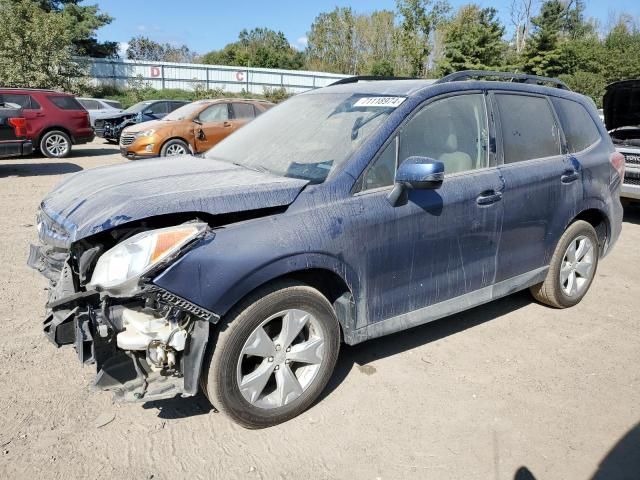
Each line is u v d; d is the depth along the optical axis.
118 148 17.38
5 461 2.60
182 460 2.67
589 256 4.64
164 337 2.52
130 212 2.55
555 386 3.43
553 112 4.30
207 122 12.94
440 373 3.54
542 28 40.03
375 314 3.22
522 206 3.87
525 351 3.88
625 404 3.25
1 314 4.16
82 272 2.63
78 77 28.58
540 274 4.26
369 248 3.06
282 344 2.87
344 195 2.99
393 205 3.13
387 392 3.30
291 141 3.54
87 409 3.04
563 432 2.98
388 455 2.75
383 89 3.66
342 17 63.88
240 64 61.19
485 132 3.75
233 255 2.57
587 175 4.39
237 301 2.62
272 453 2.74
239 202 2.69
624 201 7.83
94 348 2.53
